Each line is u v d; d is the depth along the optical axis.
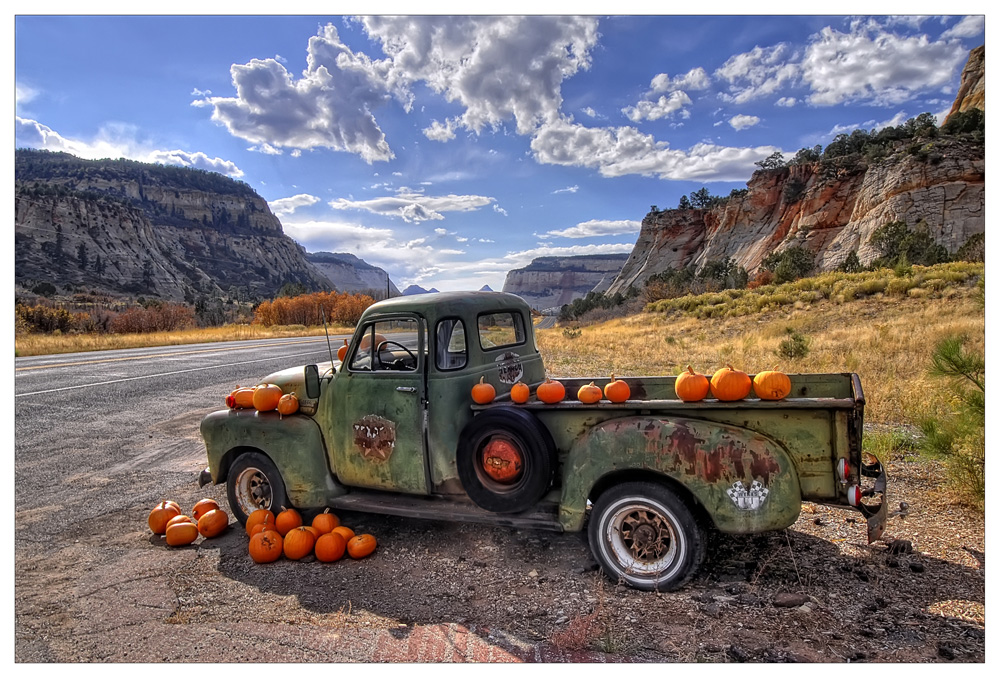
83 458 7.10
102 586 3.79
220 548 4.43
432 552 4.16
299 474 4.50
